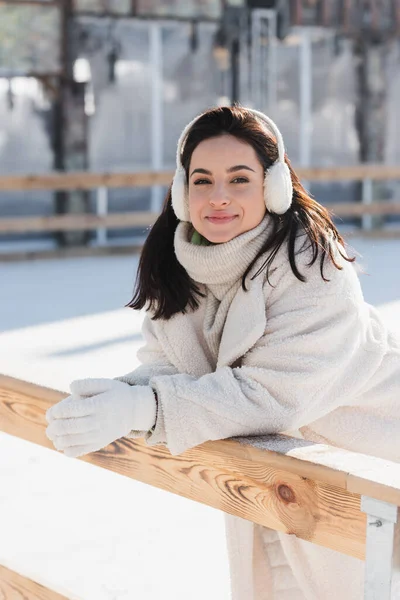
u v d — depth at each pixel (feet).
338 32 40.45
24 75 36.65
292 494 4.87
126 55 38.04
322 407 5.62
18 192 37.86
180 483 5.60
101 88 37.86
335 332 5.39
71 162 37.47
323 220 5.77
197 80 39.22
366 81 41.06
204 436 5.22
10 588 7.34
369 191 42.09
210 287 5.81
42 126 37.37
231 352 5.58
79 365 17.70
